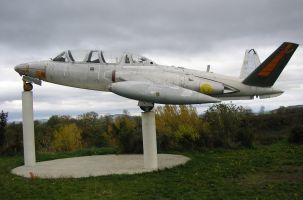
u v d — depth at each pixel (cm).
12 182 1288
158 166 1499
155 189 1115
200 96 1334
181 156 1831
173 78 1460
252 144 2277
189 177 1276
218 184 1163
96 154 2098
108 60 1541
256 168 1420
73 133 4078
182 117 2456
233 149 2175
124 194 1070
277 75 1400
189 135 2202
